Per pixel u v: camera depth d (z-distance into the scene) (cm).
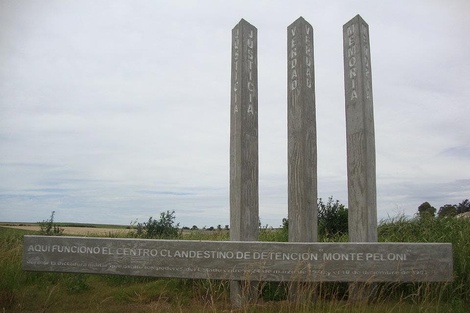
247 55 624
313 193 612
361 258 527
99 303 562
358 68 620
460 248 614
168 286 635
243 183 594
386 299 545
